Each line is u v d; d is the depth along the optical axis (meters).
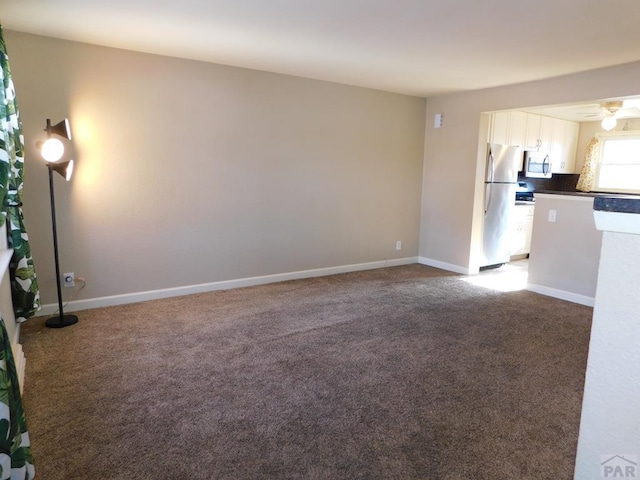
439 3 2.41
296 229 4.66
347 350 2.89
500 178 5.27
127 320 3.39
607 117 4.90
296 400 2.26
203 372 2.56
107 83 3.45
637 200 0.72
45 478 1.67
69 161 3.08
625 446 0.80
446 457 1.82
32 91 3.20
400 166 5.39
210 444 1.89
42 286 3.40
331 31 2.94
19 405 1.49
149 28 2.94
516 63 3.65
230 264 4.30
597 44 3.08
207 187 4.04
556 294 4.25
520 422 2.09
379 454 1.83
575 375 2.58
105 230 3.61
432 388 2.40
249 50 3.46
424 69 3.96
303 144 4.55
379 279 4.85
